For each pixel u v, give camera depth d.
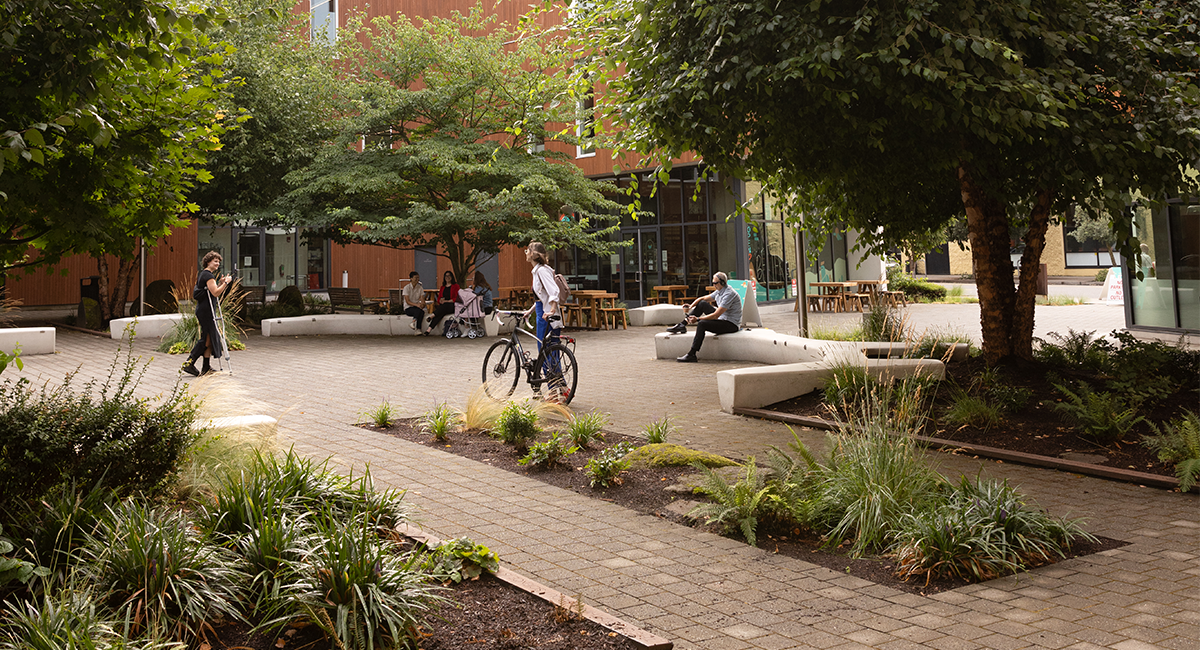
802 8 7.49
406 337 18.77
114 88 4.07
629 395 10.90
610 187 20.58
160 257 29.88
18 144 3.22
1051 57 8.02
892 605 4.30
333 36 31.77
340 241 22.08
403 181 19.14
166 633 3.35
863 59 7.25
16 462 4.13
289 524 4.19
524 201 18.58
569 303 21.73
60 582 3.62
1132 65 7.91
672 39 8.27
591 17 9.19
